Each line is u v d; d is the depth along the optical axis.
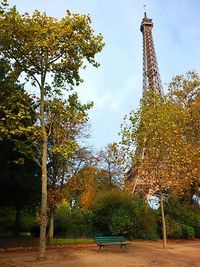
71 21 24.05
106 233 40.00
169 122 33.25
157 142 32.31
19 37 23.47
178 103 51.25
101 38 24.94
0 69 25.92
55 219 47.25
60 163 37.38
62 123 30.64
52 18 23.91
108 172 59.28
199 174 35.41
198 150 36.19
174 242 38.50
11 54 24.36
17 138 27.86
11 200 33.56
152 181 32.53
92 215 42.69
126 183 46.97
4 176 29.84
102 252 25.77
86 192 50.81
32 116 27.92
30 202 34.34
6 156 29.34
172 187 34.50
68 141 25.86
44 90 26.27
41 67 24.50
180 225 42.62
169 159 32.31
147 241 38.53
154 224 40.56
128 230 38.84
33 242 33.28
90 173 44.62
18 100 25.62
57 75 25.77
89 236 44.44
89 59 25.31
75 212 49.94
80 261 20.38
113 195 40.94
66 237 44.22
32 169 31.59
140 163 32.81
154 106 34.53
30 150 25.03
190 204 48.56
